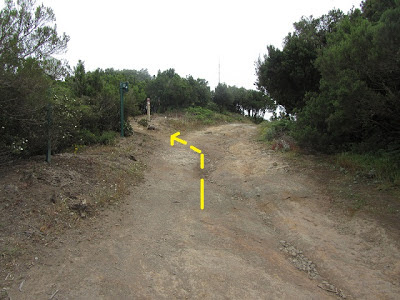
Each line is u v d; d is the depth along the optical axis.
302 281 3.79
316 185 6.67
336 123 7.41
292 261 4.30
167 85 25.52
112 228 4.66
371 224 4.84
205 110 25.98
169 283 3.45
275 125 13.17
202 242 4.57
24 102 5.12
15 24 4.88
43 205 4.53
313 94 10.06
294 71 12.26
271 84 13.77
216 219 5.52
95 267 3.58
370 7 9.28
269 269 3.98
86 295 3.07
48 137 6.05
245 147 11.59
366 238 4.57
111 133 10.66
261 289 3.51
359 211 5.30
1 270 3.20
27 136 5.84
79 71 11.41
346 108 6.50
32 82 4.94
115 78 17.94
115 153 8.41
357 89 6.05
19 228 3.90
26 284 3.10
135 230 4.73
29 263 3.41
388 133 7.68
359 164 6.96
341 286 3.70
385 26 5.04
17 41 4.77
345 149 8.30
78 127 8.60
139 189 6.55
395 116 6.68
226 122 23.89
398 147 7.13
